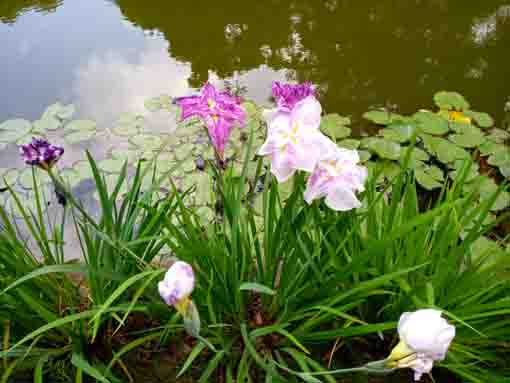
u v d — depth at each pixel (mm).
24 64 3605
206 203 2377
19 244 1536
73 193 2564
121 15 4219
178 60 3627
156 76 3479
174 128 2984
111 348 1575
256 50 3686
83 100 3252
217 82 3338
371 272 1470
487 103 3170
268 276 1571
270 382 1284
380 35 3824
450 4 4230
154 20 4105
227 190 1517
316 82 3332
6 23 4102
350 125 3002
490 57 3586
